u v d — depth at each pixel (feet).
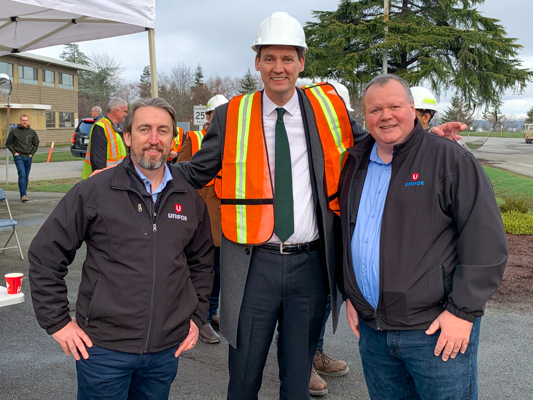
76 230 6.22
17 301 8.14
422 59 82.33
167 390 6.78
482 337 12.74
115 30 21.98
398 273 6.16
